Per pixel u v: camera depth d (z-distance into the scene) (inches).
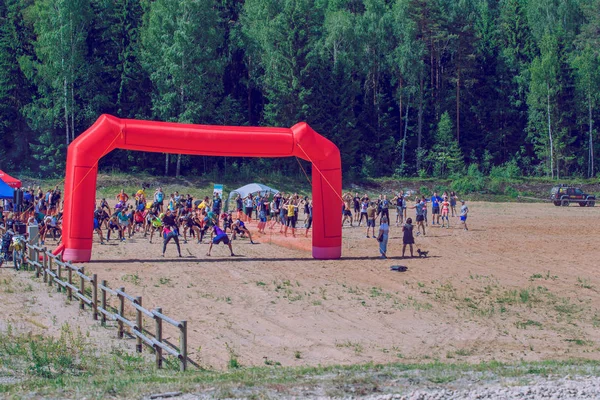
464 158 3159.5
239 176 2541.8
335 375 443.2
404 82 3127.5
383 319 692.1
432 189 2691.9
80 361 506.9
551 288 860.0
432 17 3097.9
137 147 973.8
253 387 403.5
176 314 682.2
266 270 936.9
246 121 2915.8
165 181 2429.9
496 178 2817.4
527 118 3255.4
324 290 812.6
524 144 3265.3
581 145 3265.3
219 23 2908.5
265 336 616.1
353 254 1109.7
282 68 2694.4
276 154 1017.5
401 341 613.0
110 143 955.3
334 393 391.2
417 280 890.7
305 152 1018.7
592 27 3454.7
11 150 2593.5
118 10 2667.3
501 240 1317.7
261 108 3006.9
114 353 532.7
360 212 1622.8
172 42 2554.1
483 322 692.1
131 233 1298.0
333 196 1043.3
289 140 1007.0
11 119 2578.7
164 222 1042.7
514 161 3075.8
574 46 3528.5
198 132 978.7
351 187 2650.1
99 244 1165.1
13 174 2433.6
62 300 707.4
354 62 2967.5
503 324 687.1
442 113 3184.1
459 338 629.3
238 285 828.6
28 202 1364.4
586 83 3075.8
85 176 950.4
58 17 2439.7
